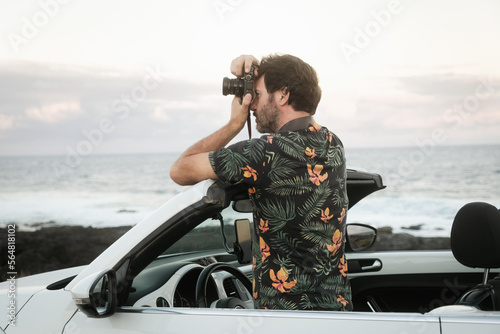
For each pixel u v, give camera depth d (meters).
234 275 2.60
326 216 1.88
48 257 26.47
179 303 2.25
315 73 1.99
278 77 1.93
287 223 1.83
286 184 1.82
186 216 1.79
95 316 1.68
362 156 63.22
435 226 33.78
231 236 2.43
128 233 1.83
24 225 41.03
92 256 27.33
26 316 1.90
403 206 40.09
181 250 2.42
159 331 1.71
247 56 2.02
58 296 1.94
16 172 57.53
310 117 1.96
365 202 39.59
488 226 2.19
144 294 2.07
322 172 1.88
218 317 1.69
